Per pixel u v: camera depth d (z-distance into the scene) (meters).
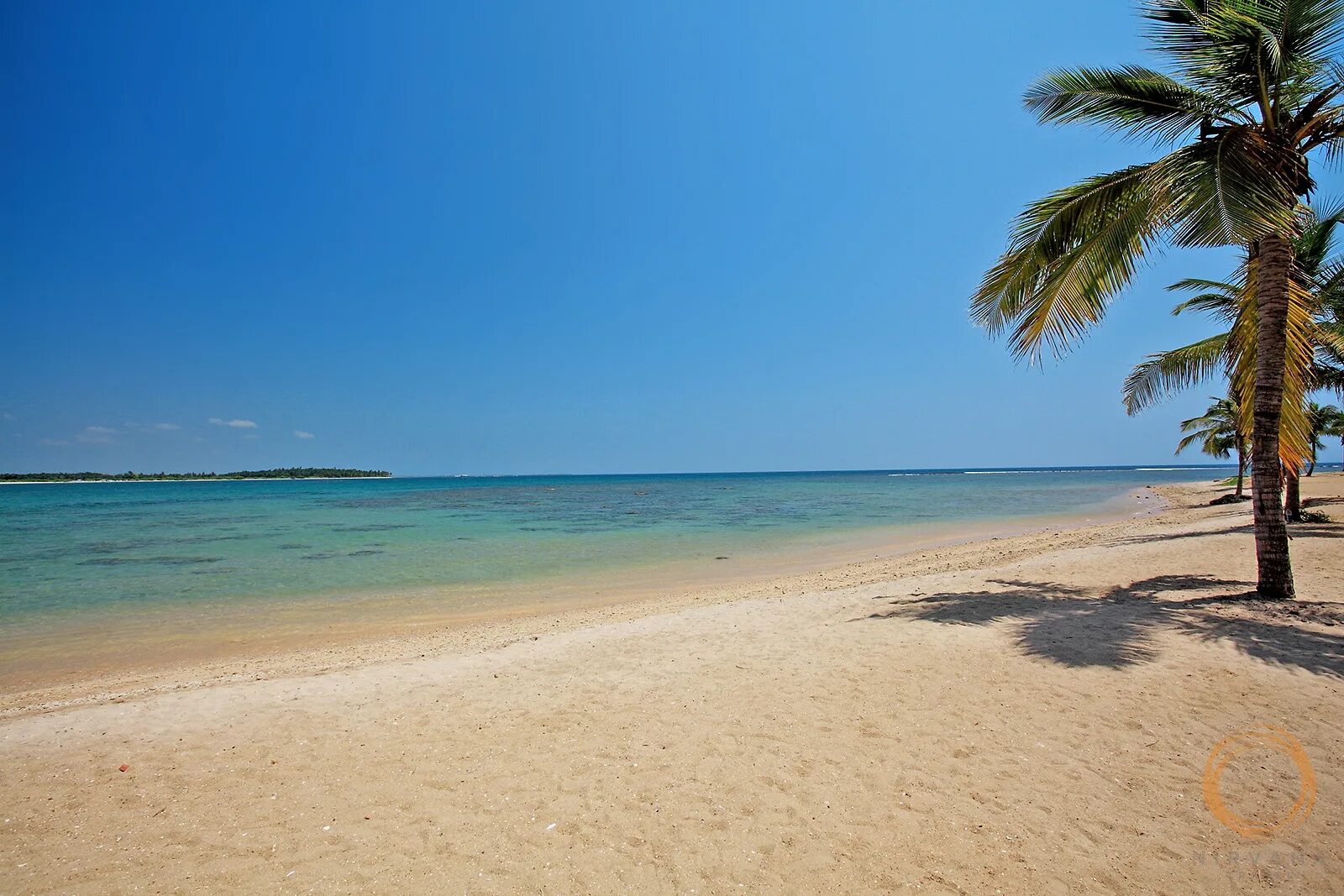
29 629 10.60
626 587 14.03
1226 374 10.51
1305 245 13.94
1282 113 7.94
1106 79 8.20
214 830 3.87
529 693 6.16
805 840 3.59
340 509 41.28
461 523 30.14
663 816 3.87
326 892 3.26
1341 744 4.36
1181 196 6.91
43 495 65.75
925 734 4.83
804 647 7.25
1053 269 8.84
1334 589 8.71
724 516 32.91
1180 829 3.55
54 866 3.52
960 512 34.16
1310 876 3.15
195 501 52.06
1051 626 7.42
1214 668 5.80
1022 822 3.68
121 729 5.48
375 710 5.82
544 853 3.55
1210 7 7.60
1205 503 35.16
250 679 7.41
